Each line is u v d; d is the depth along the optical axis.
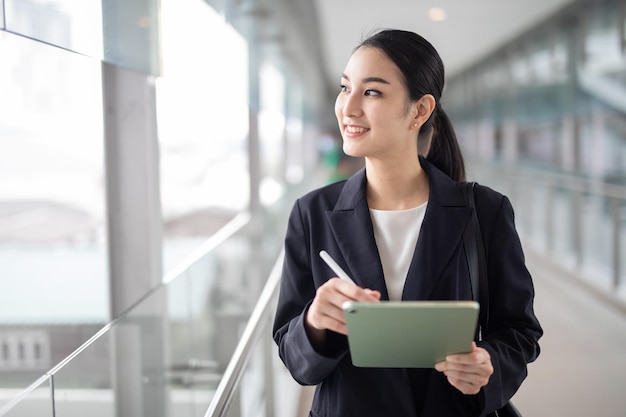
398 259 1.49
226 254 3.80
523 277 1.46
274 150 11.36
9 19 1.30
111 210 3.18
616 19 6.77
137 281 3.21
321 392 1.50
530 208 8.64
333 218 1.52
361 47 1.45
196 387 2.82
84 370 1.49
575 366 4.41
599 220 6.14
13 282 15.60
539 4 8.18
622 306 5.45
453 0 7.98
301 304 1.54
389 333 1.17
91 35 1.69
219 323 3.43
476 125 15.24
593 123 7.45
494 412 1.46
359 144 1.45
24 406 1.19
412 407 1.42
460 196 1.49
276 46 6.21
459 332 1.16
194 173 19.84
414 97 1.43
